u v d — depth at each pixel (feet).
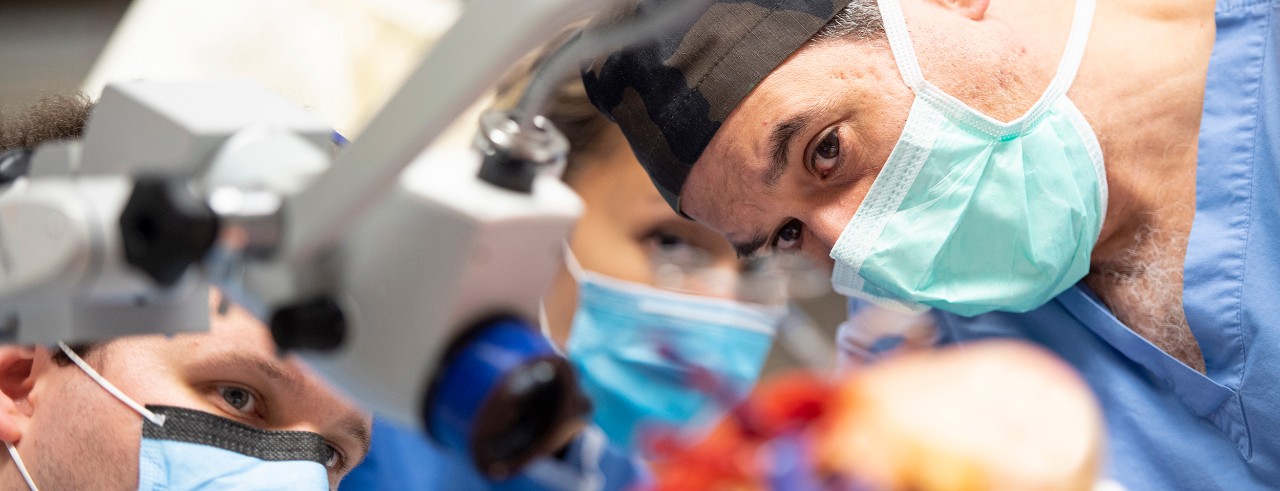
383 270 2.07
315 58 7.72
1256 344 4.61
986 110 4.57
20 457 3.68
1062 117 4.62
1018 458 2.04
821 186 4.72
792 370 7.91
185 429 3.55
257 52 7.65
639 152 4.84
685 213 4.99
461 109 1.76
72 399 3.61
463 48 1.74
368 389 2.13
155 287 2.02
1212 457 4.86
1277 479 4.72
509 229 2.00
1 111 4.36
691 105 4.60
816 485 2.34
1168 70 4.78
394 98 1.81
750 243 5.02
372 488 5.30
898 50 4.55
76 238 1.92
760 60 4.53
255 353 3.68
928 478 2.08
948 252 4.76
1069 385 2.21
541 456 2.02
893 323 5.81
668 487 2.57
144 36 7.66
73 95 4.40
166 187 1.91
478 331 2.05
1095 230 4.83
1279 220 4.60
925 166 4.59
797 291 7.40
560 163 2.14
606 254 6.79
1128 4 4.89
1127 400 5.05
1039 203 4.66
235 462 3.56
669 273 6.81
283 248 1.99
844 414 2.43
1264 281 4.61
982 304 4.88
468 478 5.22
